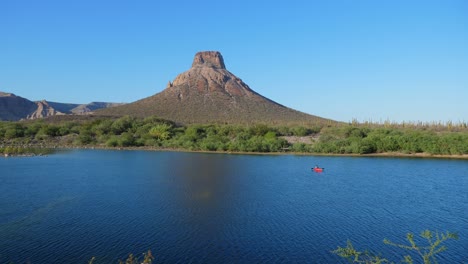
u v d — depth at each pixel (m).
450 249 30.89
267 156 102.56
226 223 36.50
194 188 53.31
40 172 66.38
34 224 35.38
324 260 28.14
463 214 41.28
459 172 72.94
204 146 118.12
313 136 139.12
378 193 51.97
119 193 49.25
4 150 99.38
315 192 52.16
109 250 29.31
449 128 152.88
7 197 45.91
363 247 30.97
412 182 61.12
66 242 30.86
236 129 142.12
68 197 46.34
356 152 109.75
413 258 28.80
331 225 36.59
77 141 127.75
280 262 27.72
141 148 122.06
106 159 89.25
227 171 71.25
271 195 49.59
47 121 166.75
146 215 38.78
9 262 26.92
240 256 28.62
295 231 34.53
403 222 38.09
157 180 59.59
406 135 115.81
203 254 28.88
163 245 30.55
